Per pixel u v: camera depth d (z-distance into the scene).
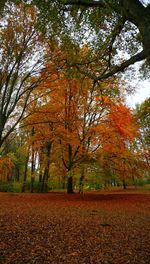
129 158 21.06
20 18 13.02
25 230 9.86
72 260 7.03
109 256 7.41
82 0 7.31
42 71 14.06
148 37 5.74
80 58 9.63
